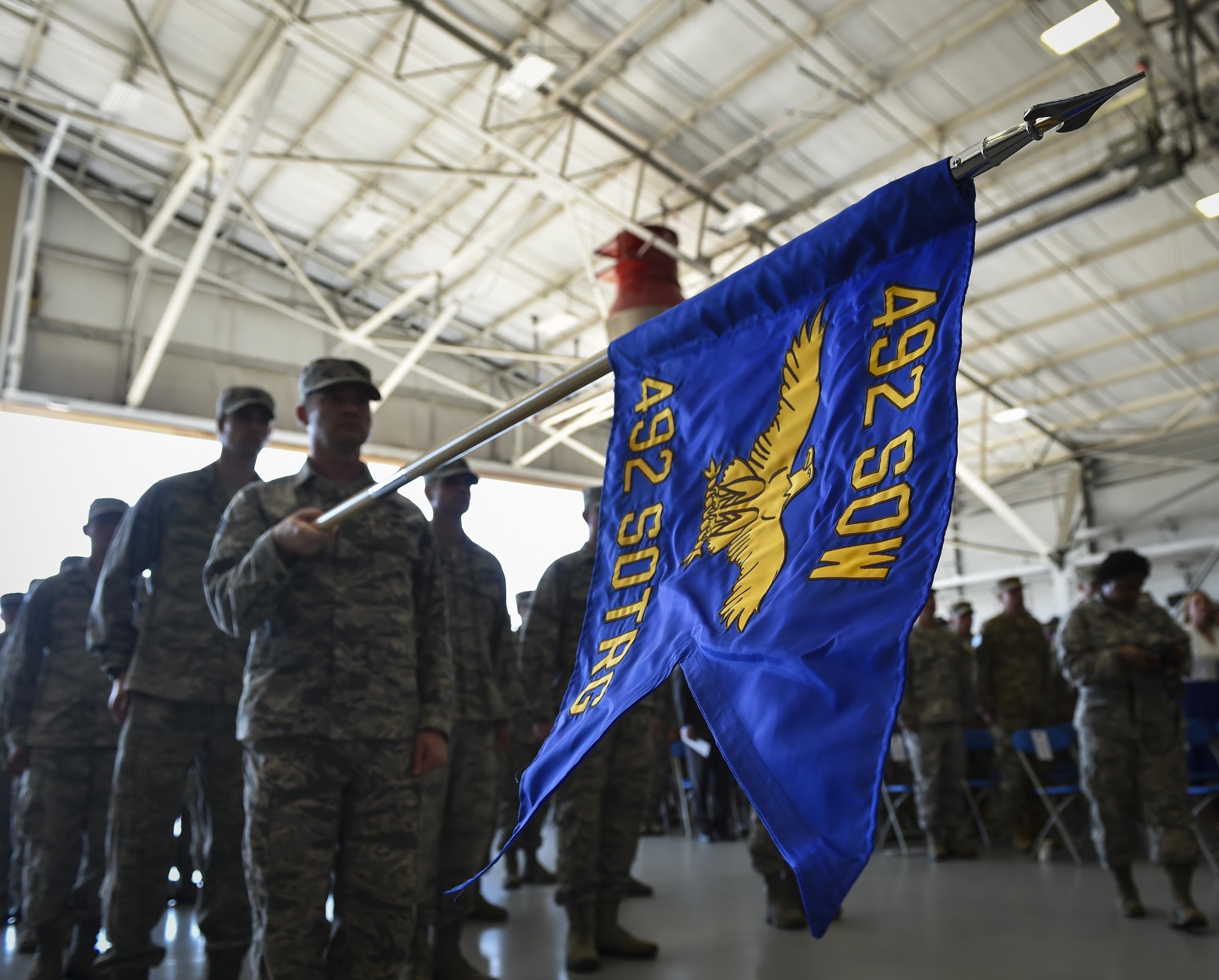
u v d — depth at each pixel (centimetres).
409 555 250
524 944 362
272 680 223
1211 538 1388
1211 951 324
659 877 525
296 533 205
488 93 968
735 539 108
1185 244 1059
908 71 873
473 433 151
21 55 1070
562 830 333
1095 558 1495
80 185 1230
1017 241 927
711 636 98
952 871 525
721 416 118
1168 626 389
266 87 923
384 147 1097
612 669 110
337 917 223
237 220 1275
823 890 71
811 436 105
